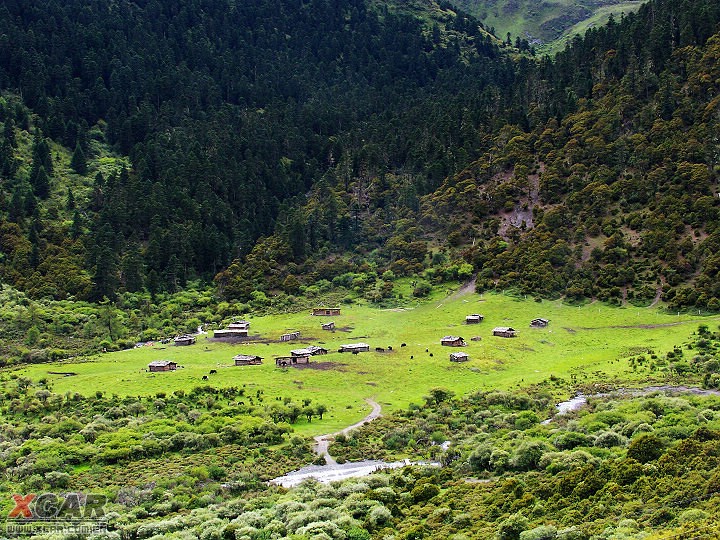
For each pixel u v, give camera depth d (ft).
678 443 302.66
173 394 518.78
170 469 376.68
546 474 318.45
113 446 403.34
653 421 391.65
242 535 275.18
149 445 404.98
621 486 276.82
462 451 382.22
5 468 380.37
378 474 353.72
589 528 240.94
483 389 533.55
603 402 459.73
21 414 480.23
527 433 404.16
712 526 212.02
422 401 508.53
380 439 424.87
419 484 326.03
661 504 249.34
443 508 288.10
